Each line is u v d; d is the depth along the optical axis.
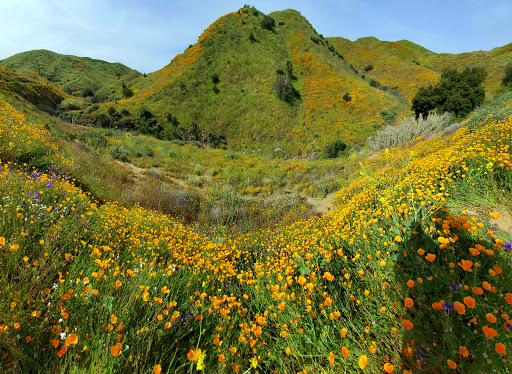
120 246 3.30
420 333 1.40
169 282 2.38
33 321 1.42
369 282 2.08
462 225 1.91
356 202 5.53
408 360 1.38
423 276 1.82
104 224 3.54
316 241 3.72
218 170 17.34
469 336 1.27
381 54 72.88
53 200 3.20
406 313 1.61
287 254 3.94
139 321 1.71
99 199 7.06
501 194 3.33
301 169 17.67
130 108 34.94
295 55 47.50
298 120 34.91
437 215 2.45
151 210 8.09
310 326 1.82
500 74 46.09
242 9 57.38
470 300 1.12
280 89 38.16
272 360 1.78
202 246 4.95
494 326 1.23
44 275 1.77
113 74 118.19
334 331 1.75
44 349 1.30
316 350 1.71
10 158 5.31
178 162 18.03
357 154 22.28
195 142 28.12
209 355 1.66
